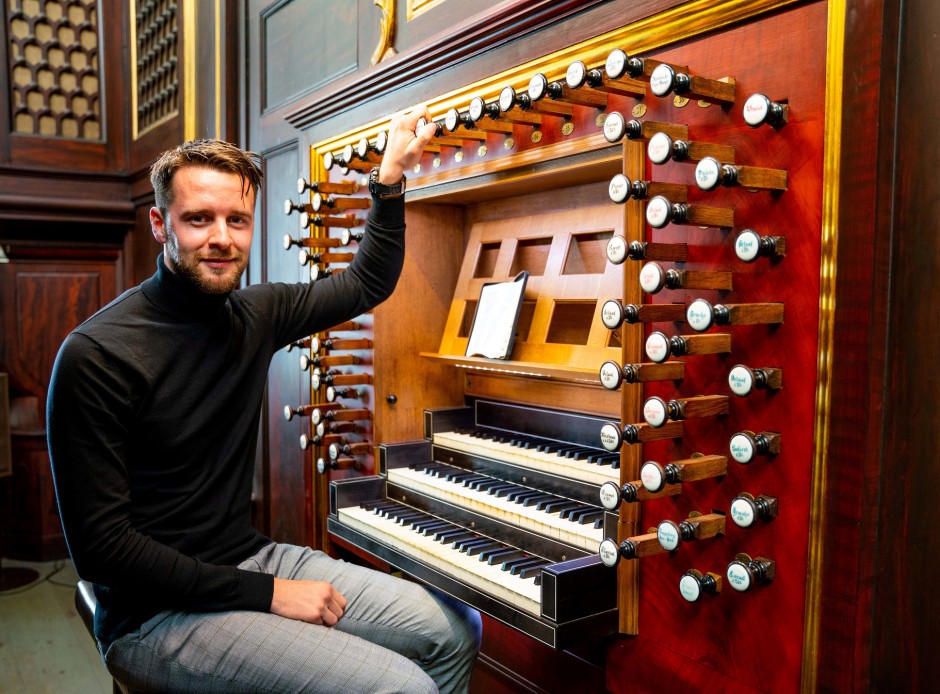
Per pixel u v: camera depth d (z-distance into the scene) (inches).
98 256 160.2
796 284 46.3
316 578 62.5
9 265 151.0
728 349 49.3
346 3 95.9
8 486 147.7
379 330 86.0
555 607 53.4
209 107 126.3
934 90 43.3
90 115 156.6
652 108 54.6
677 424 51.9
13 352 152.0
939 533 46.5
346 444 87.7
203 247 52.6
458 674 63.1
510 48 66.5
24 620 119.6
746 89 48.5
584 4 58.4
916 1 42.3
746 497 46.8
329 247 94.0
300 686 52.6
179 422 54.6
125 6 155.3
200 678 53.3
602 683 69.6
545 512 66.1
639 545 48.6
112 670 56.0
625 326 53.4
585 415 74.5
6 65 147.4
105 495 50.6
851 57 42.5
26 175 149.2
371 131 86.3
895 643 45.1
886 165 41.9
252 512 125.5
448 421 88.5
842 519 43.8
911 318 43.6
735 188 49.4
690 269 52.4
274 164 114.7
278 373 115.4
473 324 77.6
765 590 48.5
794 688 47.0
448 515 75.1
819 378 44.7
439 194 78.6
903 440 44.1
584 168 61.7
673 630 54.4
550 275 72.8
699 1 50.1
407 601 61.5
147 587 51.6
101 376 50.3
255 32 118.9
